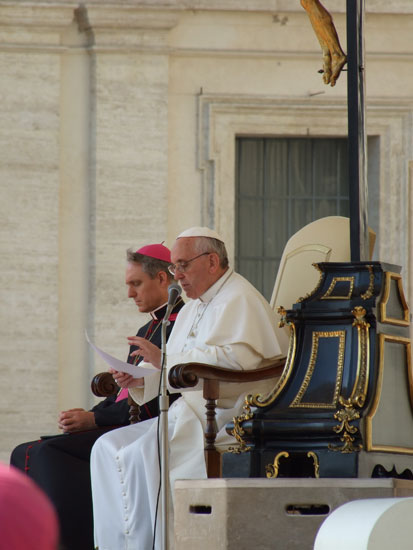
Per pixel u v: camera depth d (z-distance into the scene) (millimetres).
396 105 40312
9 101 38531
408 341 17562
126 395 25031
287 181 40906
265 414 16938
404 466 16797
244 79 40000
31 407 37969
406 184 40188
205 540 15266
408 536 10633
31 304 38281
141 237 39000
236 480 15148
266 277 40656
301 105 40062
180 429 21031
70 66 39094
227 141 39844
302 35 40219
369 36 40312
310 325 17547
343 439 16250
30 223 38438
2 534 4227
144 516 20703
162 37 39250
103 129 38906
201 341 21906
